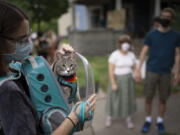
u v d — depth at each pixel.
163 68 4.05
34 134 1.16
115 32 12.95
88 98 1.39
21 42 1.21
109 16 14.00
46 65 1.27
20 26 1.19
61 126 1.22
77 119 1.25
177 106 5.33
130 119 4.48
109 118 4.55
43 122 1.22
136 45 11.90
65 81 1.40
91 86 1.42
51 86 1.25
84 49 12.79
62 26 24.62
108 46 12.96
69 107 1.29
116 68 4.31
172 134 4.15
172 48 4.02
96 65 10.35
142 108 5.32
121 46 4.29
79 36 12.72
